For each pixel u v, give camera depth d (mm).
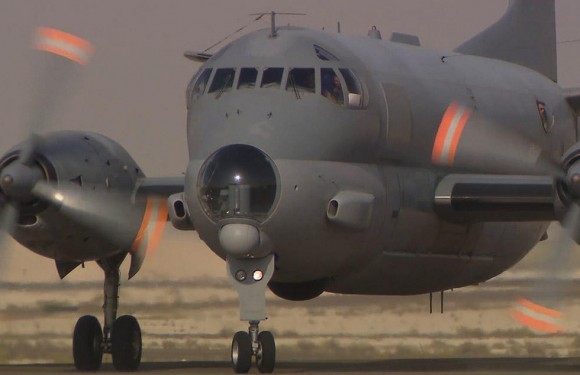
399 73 74312
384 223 71688
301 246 67750
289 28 72875
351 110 69625
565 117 87125
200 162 67438
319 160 67875
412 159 73875
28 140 72375
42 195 72062
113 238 75125
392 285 76312
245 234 65812
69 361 89688
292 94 68625
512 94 82312
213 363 85375
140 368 78938
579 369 75812
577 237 69625
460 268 79312
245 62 69812
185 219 71500
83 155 73875
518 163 79188
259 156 66375
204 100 69625
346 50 72000
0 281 73000
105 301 77375
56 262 78312
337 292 75938
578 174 68438
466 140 77062
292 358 92562
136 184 76062
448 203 74875
